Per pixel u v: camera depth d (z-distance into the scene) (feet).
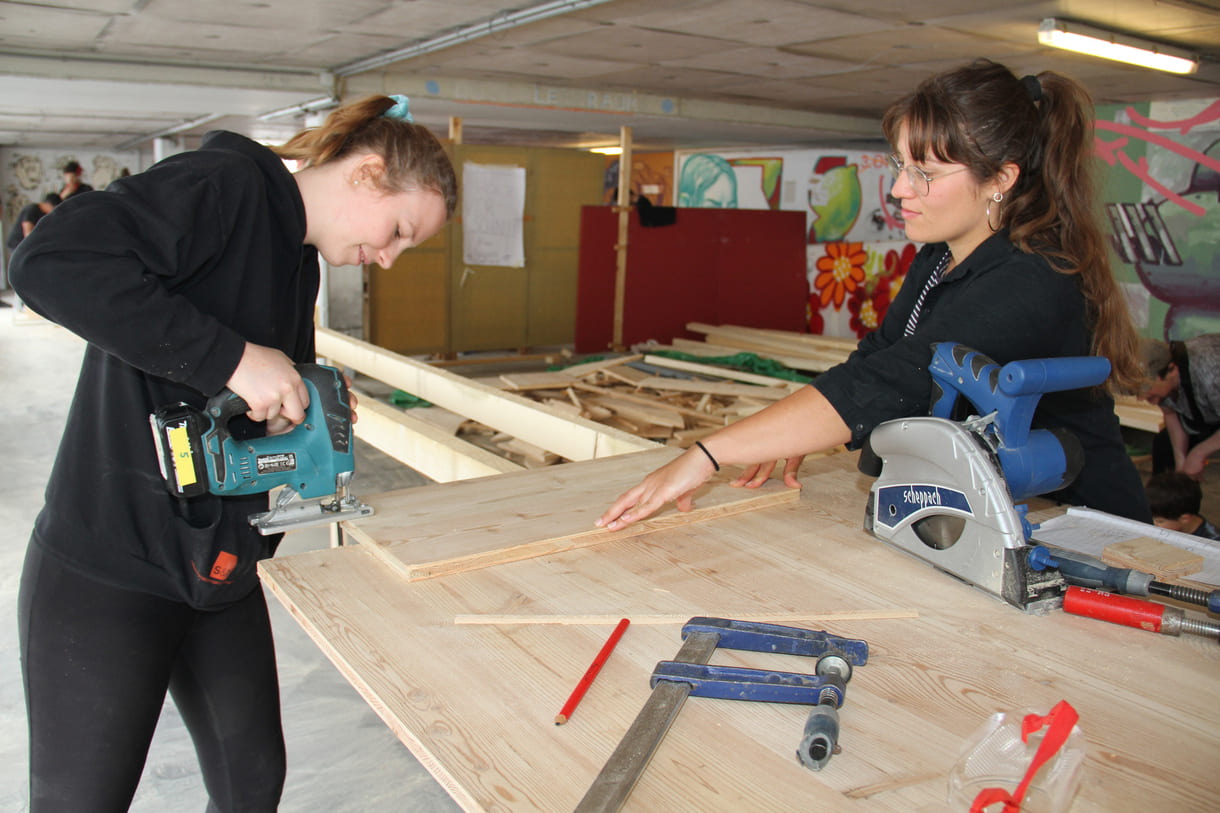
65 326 3.62
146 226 3.71
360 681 3.18
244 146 4.29
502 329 26.73
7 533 12.93
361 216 4.57
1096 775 2.74
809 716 2.93
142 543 4.35
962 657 3.48
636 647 3.50
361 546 4.47
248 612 5.11
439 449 8.59
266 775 5.34
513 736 2.85
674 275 25.76
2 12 15.67
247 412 4.34
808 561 4.43
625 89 25.31
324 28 17.19
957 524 4.22
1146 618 3.69
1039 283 4.44
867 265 30.32
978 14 14.61
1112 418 5.21
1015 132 4.34
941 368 4.21
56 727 4.36
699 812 2.52
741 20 15.46
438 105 25.36
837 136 32.60
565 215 26.91
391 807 7.33
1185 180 23.12
